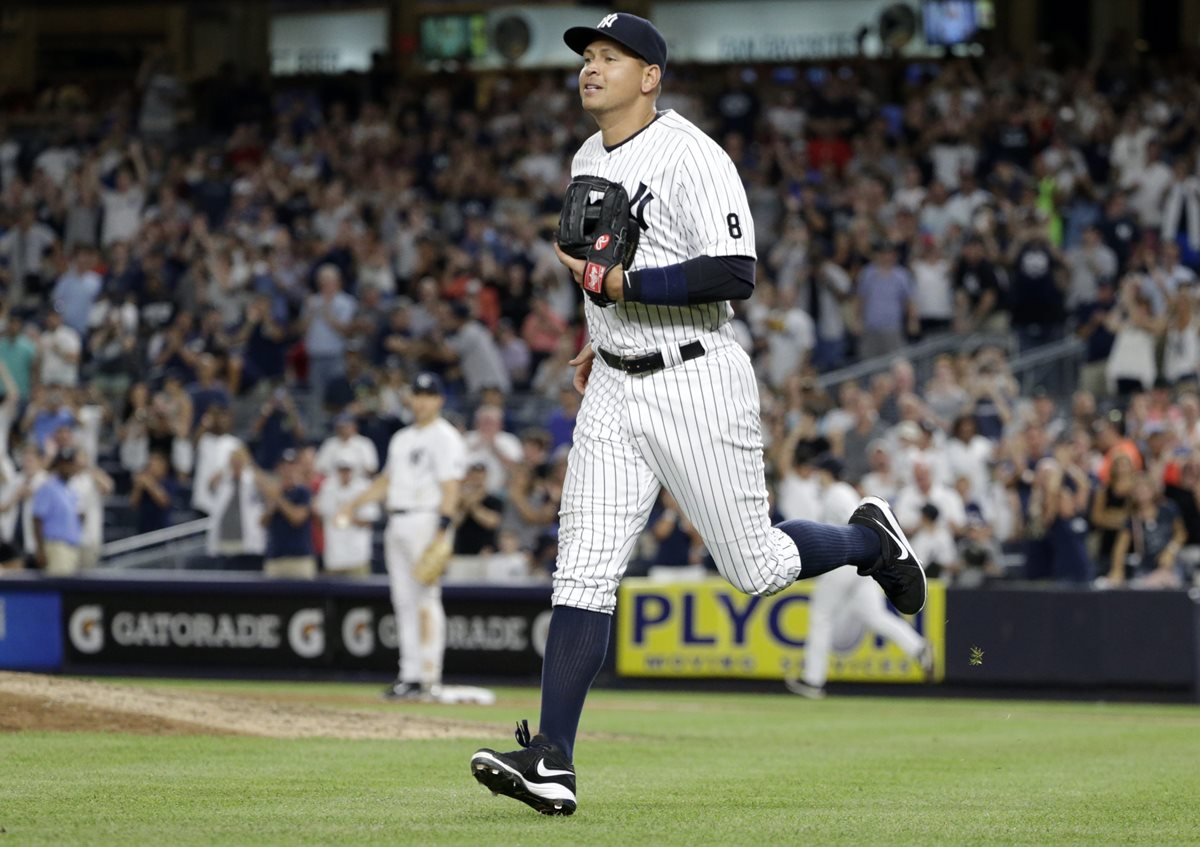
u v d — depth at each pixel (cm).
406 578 4259
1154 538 5181
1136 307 6309
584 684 1683
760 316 6838
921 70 9812
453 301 7238
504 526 5728
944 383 6203
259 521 5991
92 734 2570
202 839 1480
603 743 2895
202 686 5025
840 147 8406
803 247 7144
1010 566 5681
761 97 9325
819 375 6812
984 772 2433
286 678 5425
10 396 6962
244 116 10050
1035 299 6794
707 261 1650
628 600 5228
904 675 4959
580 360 1847
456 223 8362
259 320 7369
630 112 1711
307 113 9531
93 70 11688
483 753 1619
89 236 8544
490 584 5275
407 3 11044
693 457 1697
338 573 5728
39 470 6116
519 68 10862
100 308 7650
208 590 5509
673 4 10419
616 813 1752
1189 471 5184
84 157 9225
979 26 9938
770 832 1616
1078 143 7956
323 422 7031
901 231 7169
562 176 8519
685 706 4378
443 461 4206
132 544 6462
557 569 1714
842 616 5012
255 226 8294
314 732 2709
